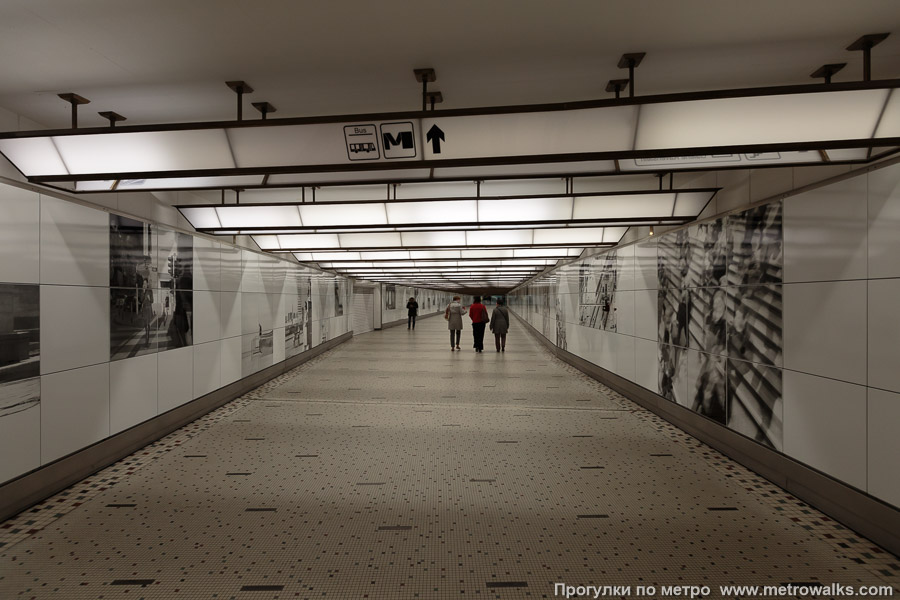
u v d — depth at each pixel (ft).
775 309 13.20
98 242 14.73
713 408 16.56
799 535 10.52
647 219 18.71
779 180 13.04
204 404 21.65
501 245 29.27
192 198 20.47
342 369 35.83
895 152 9.54
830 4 8.20
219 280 23.45
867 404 10.18
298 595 8.39
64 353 13.23
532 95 12.00
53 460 12.78
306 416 21.38
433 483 13.57
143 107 12.53
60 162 11.59
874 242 9.97
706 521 11.19
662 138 9.99
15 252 11.60
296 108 12.69
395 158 10.78
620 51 9.89
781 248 12.92
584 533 10.64
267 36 9.16
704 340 17.10
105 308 15.01
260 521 11.19
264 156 11.12
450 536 10.50
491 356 44.42
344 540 10.32
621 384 25.93
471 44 9.56
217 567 9.27
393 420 20.65
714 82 11.38
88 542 10.23
